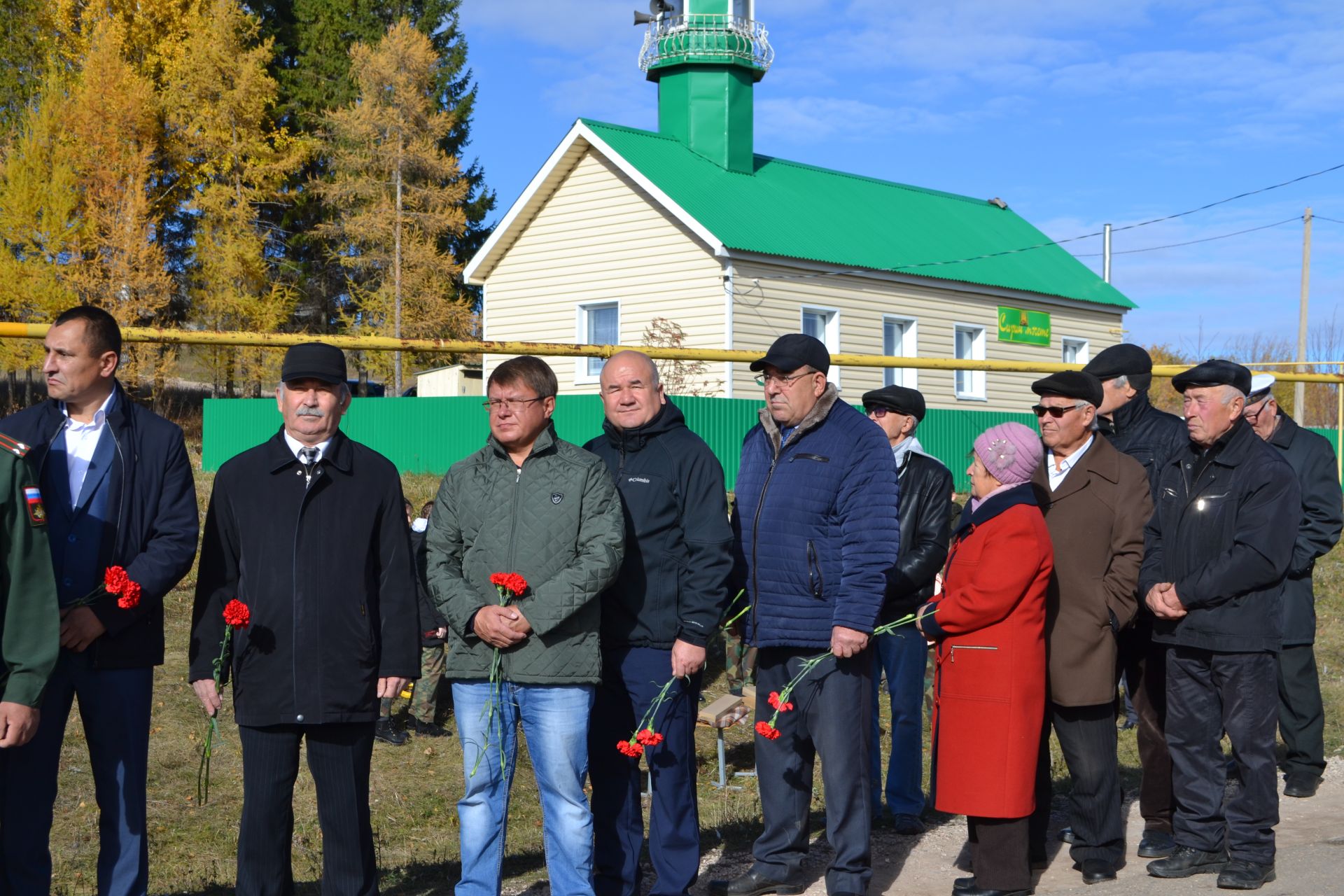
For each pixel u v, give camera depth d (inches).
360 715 154.6
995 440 175.6
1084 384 186.2
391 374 1301.7
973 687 174.6
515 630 153.7
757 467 184.7
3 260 1045.8
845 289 739.4
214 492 155.9
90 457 150.9
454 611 157.3
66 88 1245.1
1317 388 1159.0
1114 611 185.3
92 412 152.1
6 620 130.9
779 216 742.5
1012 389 860.0
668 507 170.1
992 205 991.6
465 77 1541.6
